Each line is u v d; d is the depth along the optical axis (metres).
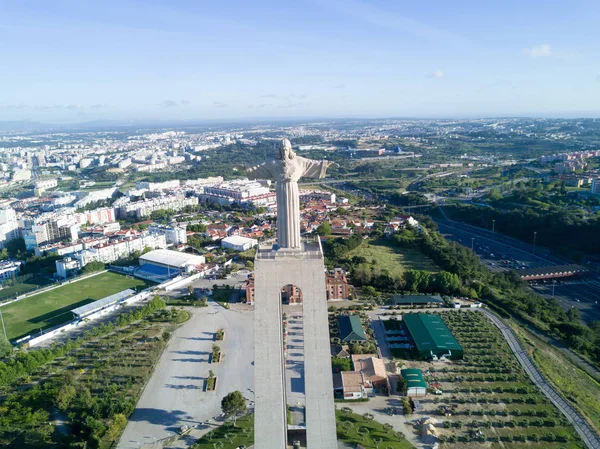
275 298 65.62
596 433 111.44
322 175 67.25
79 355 158.88
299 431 73.88
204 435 115.62
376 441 109.38
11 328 187.12
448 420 118.06
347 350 153.25
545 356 149.62
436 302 193.12
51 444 111.94
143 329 178.25
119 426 117.00
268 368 65.31
